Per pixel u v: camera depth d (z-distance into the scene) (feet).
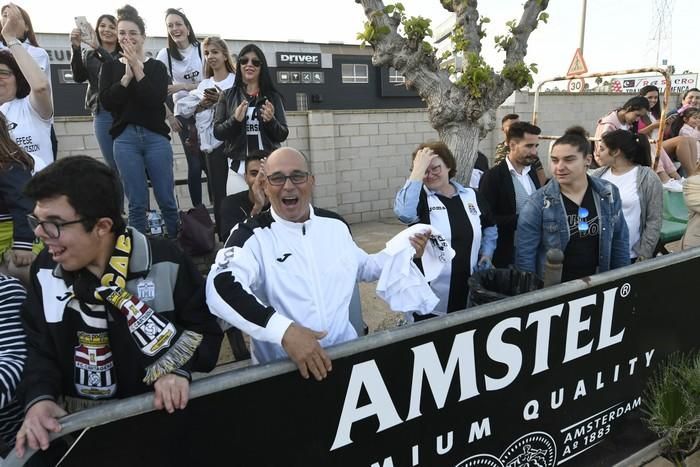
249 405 4.44
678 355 8.07
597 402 7.16
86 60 14.17
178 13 16.19
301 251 5.65
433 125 12.34
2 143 6.13
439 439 5.68
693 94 20.86
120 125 11.44
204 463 4.34
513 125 11.23
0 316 4.68
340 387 4.86
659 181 10.28
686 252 7.41
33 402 3.95
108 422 3.84
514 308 5.75
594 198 8.65
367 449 5.20
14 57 8.66
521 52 11.92
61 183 3.88
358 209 25.86
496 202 11.28
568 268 8.92
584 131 11.77
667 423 7.66
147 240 4.55
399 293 6.36
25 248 6.35
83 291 4.18
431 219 8.78
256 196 9.54
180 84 16.20
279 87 53.98
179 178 20.38
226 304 4.73
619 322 6.98
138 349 4.31
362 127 25.07
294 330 4.54
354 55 56.75
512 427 6.29
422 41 11.38
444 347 5.40
